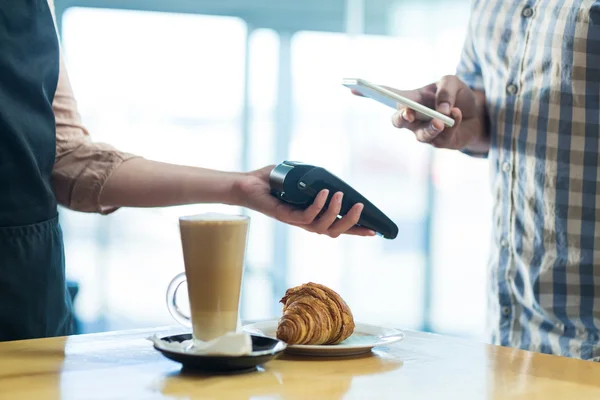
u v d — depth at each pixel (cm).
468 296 573
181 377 90
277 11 566
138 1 555
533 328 161
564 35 156
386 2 571
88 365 96
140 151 563
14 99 132
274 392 85
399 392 86
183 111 565
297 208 129
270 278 567
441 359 104
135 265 546
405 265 576
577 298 155
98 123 557
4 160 129
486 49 174
